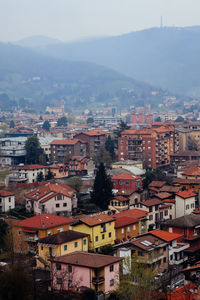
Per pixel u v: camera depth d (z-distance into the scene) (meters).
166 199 161.00
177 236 117.81
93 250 123.25
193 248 126.69
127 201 163.00
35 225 124.69
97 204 168.00
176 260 114.81
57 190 160.62
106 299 92.94
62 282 90.88
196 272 103.19
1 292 63.62
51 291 91.50
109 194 168.38
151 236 115.00
